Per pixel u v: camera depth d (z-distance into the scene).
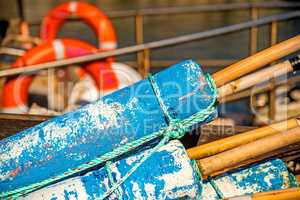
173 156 2.84
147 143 3.04
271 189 3.06
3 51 7.76
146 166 2.84
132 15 8.06
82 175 2.99
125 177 2.83
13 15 22.98
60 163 2.91
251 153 2.94
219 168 2.95
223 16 23.17
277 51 3.03
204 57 13.91
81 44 6.47
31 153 2.91
